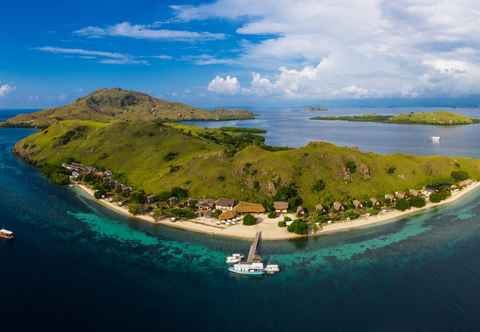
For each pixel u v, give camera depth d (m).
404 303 99.81
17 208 178.88
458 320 91.94
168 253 131.88
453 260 125.62
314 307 98.25
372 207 181.00
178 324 90.31
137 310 95.81
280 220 166.25
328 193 190.00
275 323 91.25
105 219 167.12
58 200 195.38
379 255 130.62
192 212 170.50
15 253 127.81
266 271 118.19
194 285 109.62
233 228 156.88
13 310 93.69
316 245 140.00
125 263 122.94
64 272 115.25
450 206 187.12
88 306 96.88
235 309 97.31
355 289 107.50
